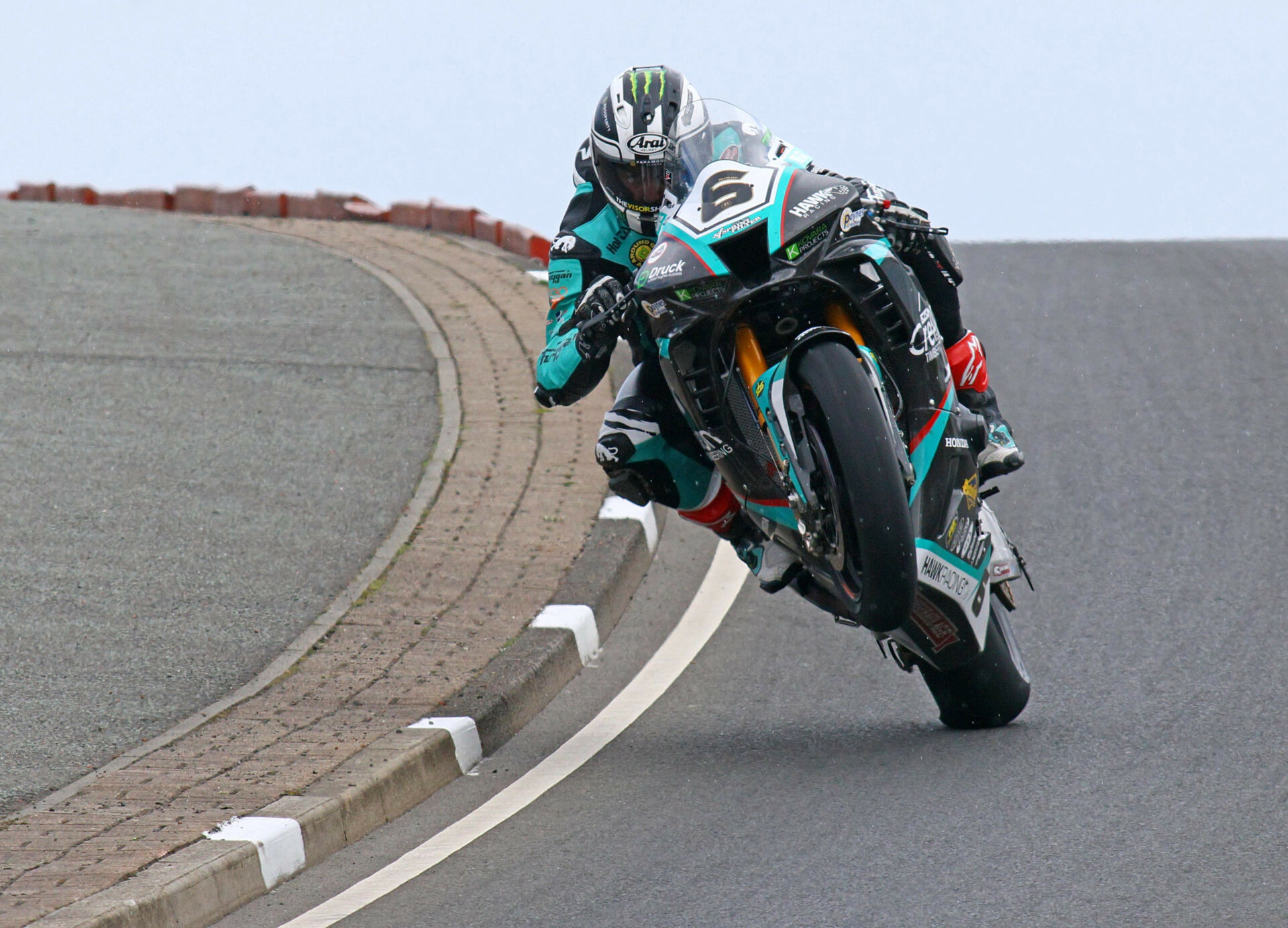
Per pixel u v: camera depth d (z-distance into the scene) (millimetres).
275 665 26188
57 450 38188
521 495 34719
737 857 18422
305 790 20484
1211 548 30453
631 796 20984
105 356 46344
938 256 22109
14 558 31484
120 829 19375
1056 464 36594
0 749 22922
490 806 21250
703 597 30453
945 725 23047
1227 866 16922
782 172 20703
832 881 17422
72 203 87000
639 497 23719
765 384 19953
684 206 20938
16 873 18078
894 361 20578
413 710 23672
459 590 29266
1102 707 22984
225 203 82125
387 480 36312
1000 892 16719
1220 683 23500
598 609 28594
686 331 20438
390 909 17953
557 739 23938
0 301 52781
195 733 22953
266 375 44812
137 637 27625
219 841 18828
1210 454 36406
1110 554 30609
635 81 22219
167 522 33625
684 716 24500
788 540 21344
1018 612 27875
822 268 19922
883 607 19484
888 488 18953
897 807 19531
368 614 28188
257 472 36906
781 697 25031
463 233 71938
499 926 17141
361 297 54875
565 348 22625
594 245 23016
